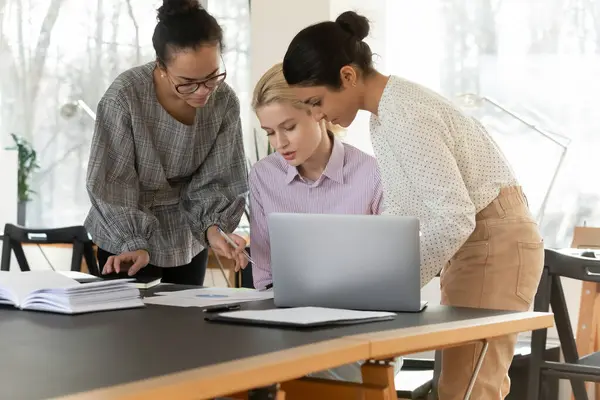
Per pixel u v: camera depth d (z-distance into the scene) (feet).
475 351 7.64
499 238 7.93
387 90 7.69
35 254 18.19
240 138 10.44
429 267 7.30
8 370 4.46
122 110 9.62
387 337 5.33
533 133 16.30
